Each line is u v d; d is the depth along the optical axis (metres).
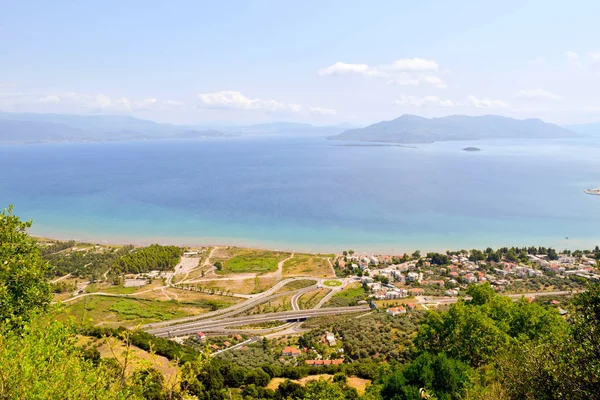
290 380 56.78
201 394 44.81
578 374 17.19
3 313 26.16
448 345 38.88
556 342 20.12
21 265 29.75
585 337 18.52
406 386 27.78
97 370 17.73
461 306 39.81
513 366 21.47
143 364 18.56
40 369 15.73
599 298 19.30
